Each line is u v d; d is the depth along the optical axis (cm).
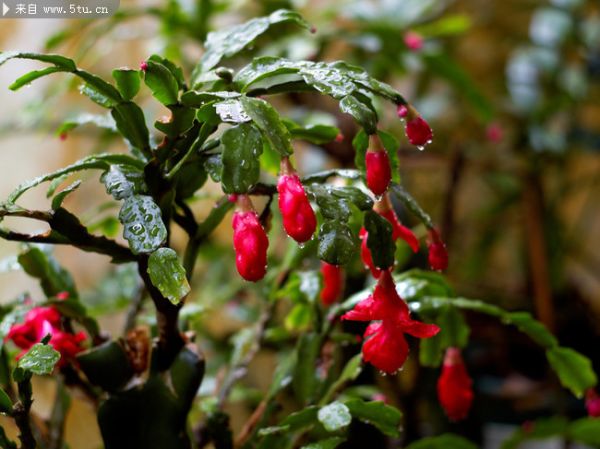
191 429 72
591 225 180
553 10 141
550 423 84
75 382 65
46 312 63
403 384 117
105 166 57
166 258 52
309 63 55
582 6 148
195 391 59
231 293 107
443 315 70
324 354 71
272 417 69
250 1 120
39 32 131
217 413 66
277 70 54
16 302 70
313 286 70
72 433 110
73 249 135
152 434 59
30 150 136
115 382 59
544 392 132
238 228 52
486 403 135
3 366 65
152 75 53
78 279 135
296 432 64
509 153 143
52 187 58
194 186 59
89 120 65
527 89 143
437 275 71
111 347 59
